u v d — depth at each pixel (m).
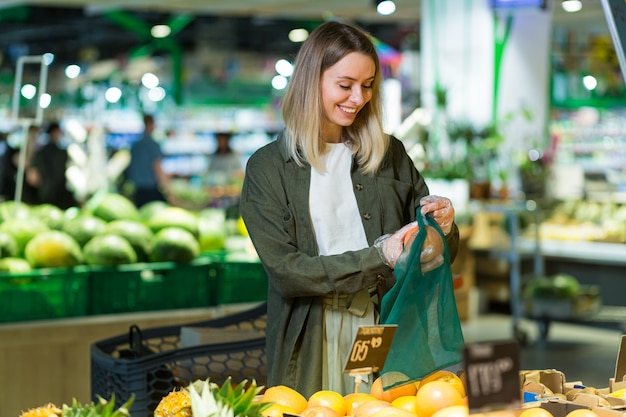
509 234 9.18
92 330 4.54
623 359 2.62
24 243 4.65
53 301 4.52
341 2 11.56
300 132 2.82
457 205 9.32
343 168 2.88
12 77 18.62
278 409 2.21
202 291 4.85
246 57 20.30
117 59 19.84
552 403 2.29
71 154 7.39
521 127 10.36
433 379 2.44
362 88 2.79
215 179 14.10
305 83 2.80
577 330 9.23
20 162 5.23
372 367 2.26
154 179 11.59
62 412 1.99
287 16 13.81
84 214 5.14
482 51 10.45
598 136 12.05
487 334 8.70
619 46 2.93
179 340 3.79
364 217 2.87
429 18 10.84
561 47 12.11
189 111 19.20
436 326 2.40
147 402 3.02
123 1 11.34
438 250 2.43
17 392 4.39
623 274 8.91
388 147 2.99
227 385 2.01
